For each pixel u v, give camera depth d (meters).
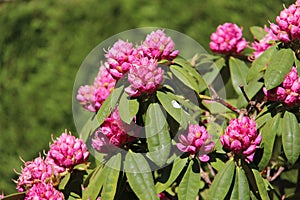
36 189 2.68
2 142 6.60
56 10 6.97
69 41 6.74
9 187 6.44
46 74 6.67
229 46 3.33
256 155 2.73
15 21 7.11
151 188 2.51
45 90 6.61
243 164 2.59
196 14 6.37
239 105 3.04
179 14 6.39
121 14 6.55
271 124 2.73
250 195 2.65
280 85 2.70
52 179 2.78
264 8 6.02
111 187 2.56
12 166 6.47
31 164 2.81
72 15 6.84
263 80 2.85
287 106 2.73
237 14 6.18
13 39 7.02
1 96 6.78
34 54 6.81
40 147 6.45
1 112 6.71
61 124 6.46
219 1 6.32
